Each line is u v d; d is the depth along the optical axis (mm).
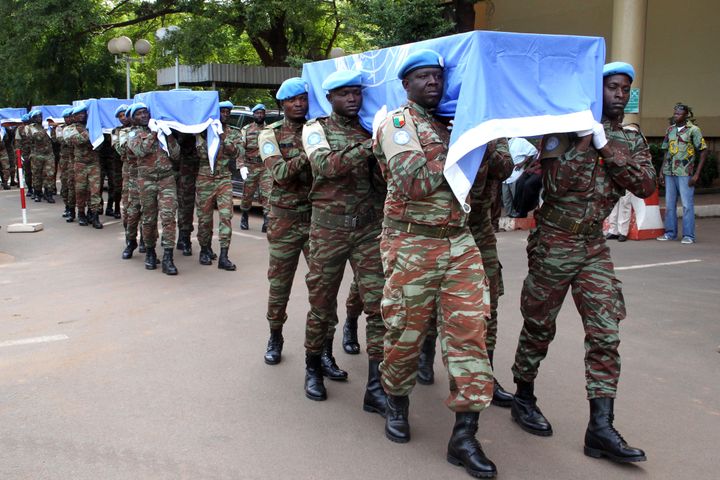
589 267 3539
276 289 4707
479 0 12312
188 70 17453
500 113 3178
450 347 3275
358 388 4477
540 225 3650
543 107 3279
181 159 8492
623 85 3586
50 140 14773
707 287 7113
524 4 16188
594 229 3533
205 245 8258
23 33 19891
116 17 21531
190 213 8828
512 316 6062
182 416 3973
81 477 3271
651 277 7586
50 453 3504
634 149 3662
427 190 3152
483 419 3996
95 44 23859
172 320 5914
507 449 3605
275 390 4391
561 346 5246
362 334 5602
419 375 4555
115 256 8906
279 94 4336
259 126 10680
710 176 15102
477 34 3111
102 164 12273
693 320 5934
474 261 3297
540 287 3633
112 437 3691
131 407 4086
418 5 10617
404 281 3305
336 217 3979
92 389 4355
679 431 3828
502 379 4605
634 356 5043
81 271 7965
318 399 4234
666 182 10055
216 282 7355
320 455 3520
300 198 4484
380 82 3859
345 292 6879
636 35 11023
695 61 14672
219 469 3365
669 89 15164
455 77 3254
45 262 8555
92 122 10852
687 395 4336
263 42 22812
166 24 23297
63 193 12398
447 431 3830
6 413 3975
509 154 3619
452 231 3271
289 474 3324
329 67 4324
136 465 3395
